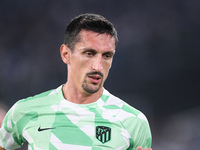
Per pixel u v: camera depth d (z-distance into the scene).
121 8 51.03
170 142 44.38
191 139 42.56
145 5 51.00
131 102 50.16
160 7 50.88
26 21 49.25
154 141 45.78
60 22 49.31
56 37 49.06
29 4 49.22
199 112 46.94
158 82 51.06
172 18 50.97
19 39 48.97
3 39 48.66
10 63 47.72
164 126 48.97
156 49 50.88
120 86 49.91
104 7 50.62
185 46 51.22
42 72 48.09
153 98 50.69
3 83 46.50
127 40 50.66
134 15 51.09
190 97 51.50
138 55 50.66
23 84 47.09
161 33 51.03
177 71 51.50
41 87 47.34
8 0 49.31
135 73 50.56
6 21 49.16
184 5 50.81
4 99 45.69
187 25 50.94
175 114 48.91
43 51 48.81
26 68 47.81
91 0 50.53
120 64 50.16
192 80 51.38
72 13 49.47
